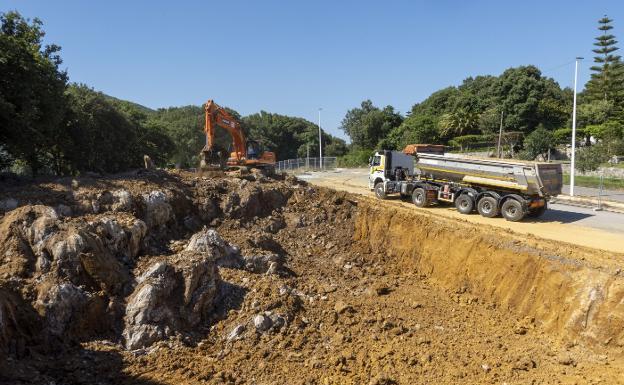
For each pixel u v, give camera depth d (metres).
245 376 9.57
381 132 72.44
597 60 58.53
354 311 12.80
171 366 9.47
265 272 14.37
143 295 10.57
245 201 18.06
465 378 9.86
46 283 9.96
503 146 52.47
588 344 11.29
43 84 17.20
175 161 63.72
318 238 18.30
